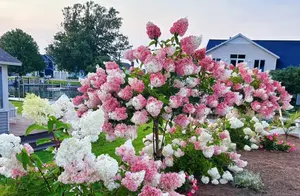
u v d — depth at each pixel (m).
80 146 1.22
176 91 2.30
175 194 1.65
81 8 33.28
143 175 1.42
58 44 31.52
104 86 2.23
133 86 2.13
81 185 1.33
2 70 6.35
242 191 3.07
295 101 14.07
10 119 7.41
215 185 3.22
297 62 17.83
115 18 34.16
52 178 1.41
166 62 2.20
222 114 2.60
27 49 31.55
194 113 2.42
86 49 30.45
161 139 3.05
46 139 1.47
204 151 3.16
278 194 3.01
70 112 1.59
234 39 17.80
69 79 37.78
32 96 1.42
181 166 3.20
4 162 1.29
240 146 4.91
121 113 2.15
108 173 1.30
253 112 3.43
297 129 6.23
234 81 3.12
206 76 2.51
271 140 4.95
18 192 1.35
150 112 2.05
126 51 2.53
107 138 2.28
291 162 4.20
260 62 17.66
